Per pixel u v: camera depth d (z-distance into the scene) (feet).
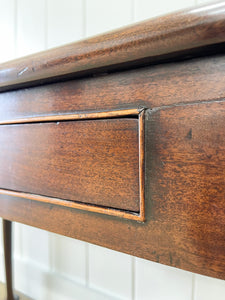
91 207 0.70
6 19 2.41
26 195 0.83
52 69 0.70
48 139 0.78
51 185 0.78
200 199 0.55
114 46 0.59
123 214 0.65
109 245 0.68
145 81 0.62
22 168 0.84
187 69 0.56
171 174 0.59
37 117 0.80
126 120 0.64
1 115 0.89
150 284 1.72
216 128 0.53
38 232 2.27
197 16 0.50
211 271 0.55
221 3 0.48
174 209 0.59
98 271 1.94
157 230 0.61
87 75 0.70
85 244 2.00
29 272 2.32
